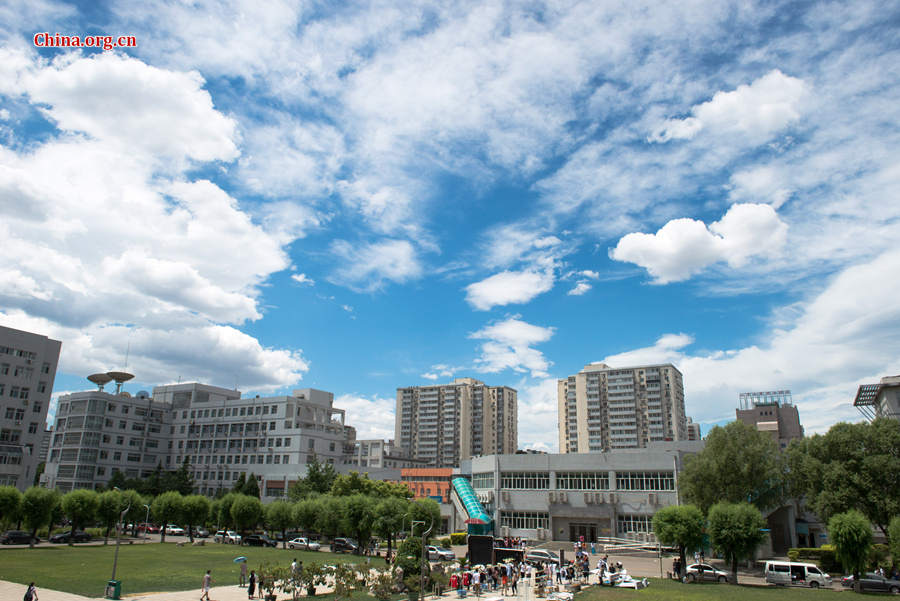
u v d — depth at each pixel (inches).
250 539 3176.7
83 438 4913.9
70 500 3004.4
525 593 1649.9
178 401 5792.3
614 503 3255.4
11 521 2736.2
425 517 3019.2
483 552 2102.6
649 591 1817.2
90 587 1561.3
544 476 3516.2
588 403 6948.8
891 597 1761.8
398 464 7076.8
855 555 1916.8
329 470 4062.5
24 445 3892.7
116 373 5251.0
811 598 1695.4
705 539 2253.9
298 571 1519.4
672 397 6584.6
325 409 5349.4
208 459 5236.2
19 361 3941.9
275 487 4640.8
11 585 1561.3
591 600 1603.1
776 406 5039.4
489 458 3725.4
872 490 2369.6
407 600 1551.4
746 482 2630.4
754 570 2506.2
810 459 2600.9
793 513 3260.3
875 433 2482.8
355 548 2856.8
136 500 3284.9
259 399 5172.2
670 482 3196.4
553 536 3358.8
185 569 1989.4
